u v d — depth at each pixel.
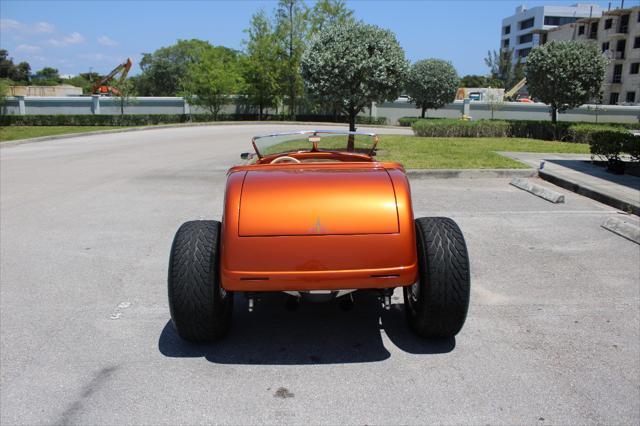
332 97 14.70
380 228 3.45
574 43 21.16
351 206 3.49
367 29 14.47
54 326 4.33
